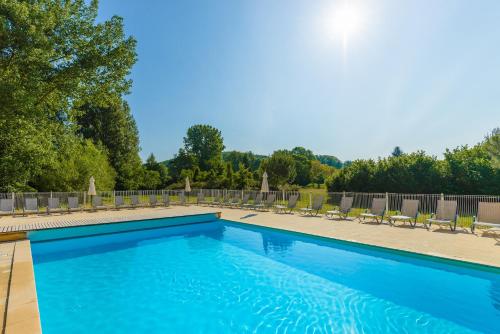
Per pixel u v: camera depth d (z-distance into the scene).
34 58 12.51
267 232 10.15
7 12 11.30
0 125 14.35
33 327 2.81
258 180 39.66
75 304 4.64
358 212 12.50
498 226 7.98
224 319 4.11
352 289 5.12
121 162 38.09
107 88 16.58
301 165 50.84
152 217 11.30
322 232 8.88
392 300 4.64
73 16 15.40
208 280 5.71
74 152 24.42
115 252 8.02
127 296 4.95
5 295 3.69
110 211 15.21
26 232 8.29
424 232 8.76
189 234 10.54
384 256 6.87
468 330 3.70
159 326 3.91
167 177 43.94
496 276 5.22
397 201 11.59
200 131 57.69
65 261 7.15
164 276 5.98
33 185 23.36
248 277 5.85
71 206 14.73
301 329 3.78
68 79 14.54
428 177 20.98
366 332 3.69
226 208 16.70
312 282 5.51
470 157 20.77
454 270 5.74
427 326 3.82
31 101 12.23
